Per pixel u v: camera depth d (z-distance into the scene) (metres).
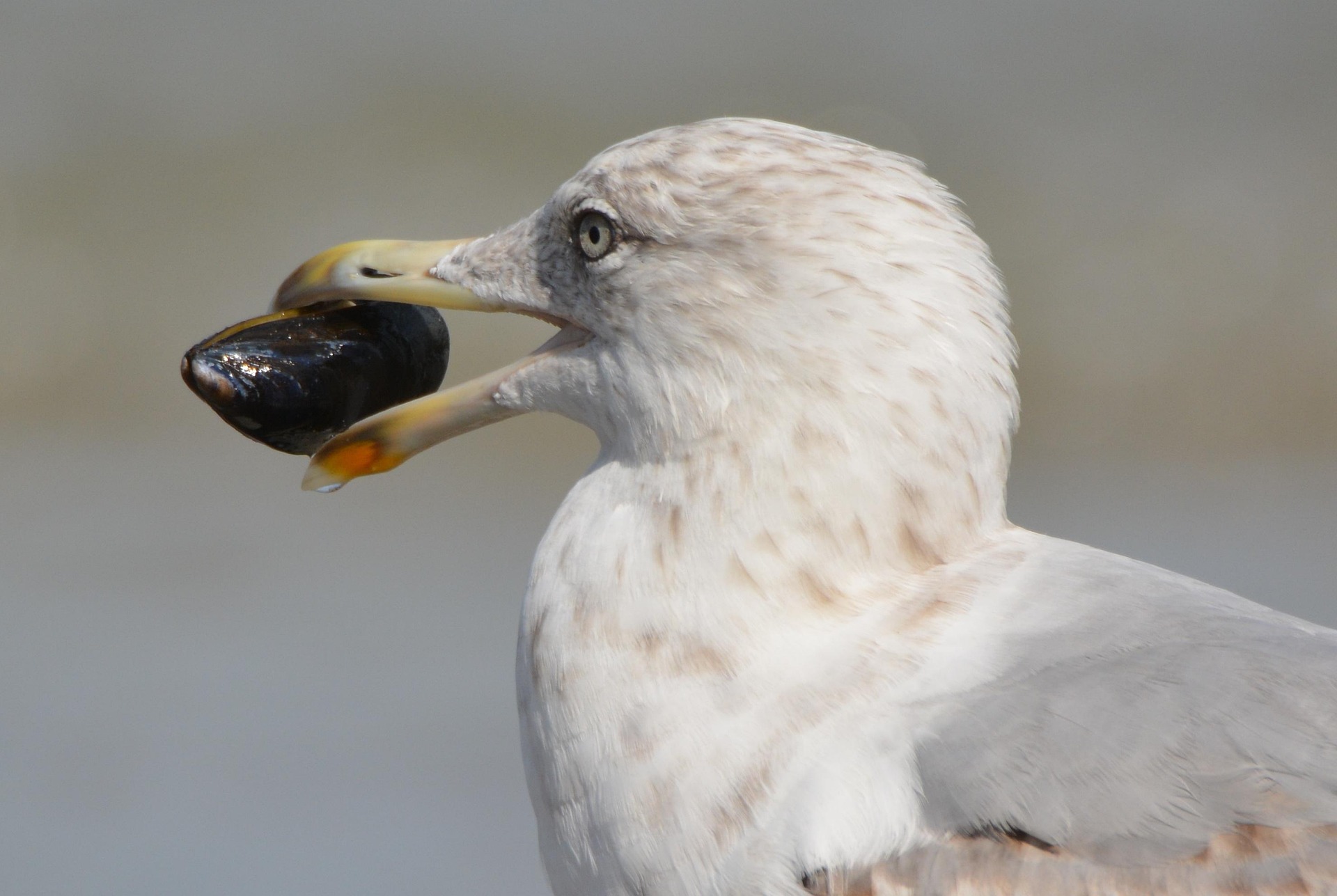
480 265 7.30
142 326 23.05
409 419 7.39
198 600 14.66
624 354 6.71
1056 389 21.69
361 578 15.21
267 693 12.98
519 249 7.20
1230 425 21.19
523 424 19.23
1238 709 5.53
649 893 6.00
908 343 6.30
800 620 6.15
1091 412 21.44
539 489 17.91
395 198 25.55
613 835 6.07
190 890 10.65
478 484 18.06
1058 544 6.53
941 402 6.30
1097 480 18.78
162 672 13.27
